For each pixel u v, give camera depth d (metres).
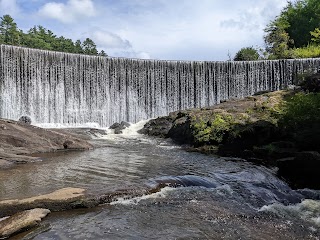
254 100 24.77
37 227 8.12
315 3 57.09
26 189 10.44
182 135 22.72
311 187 12.62
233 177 13.00
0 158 15.30
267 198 10.97
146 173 13.22
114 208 9.48
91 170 13.65
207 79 33.62
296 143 16.23
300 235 8.30
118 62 31.62
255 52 50.62
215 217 9.13
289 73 33.81
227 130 19.67
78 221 8.55
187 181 11.88
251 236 8.11
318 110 16.36
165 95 32.88
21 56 27.44
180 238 7.82
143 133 27.03
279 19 58.41
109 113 31.50
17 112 27.42
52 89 29.08
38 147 18.58
